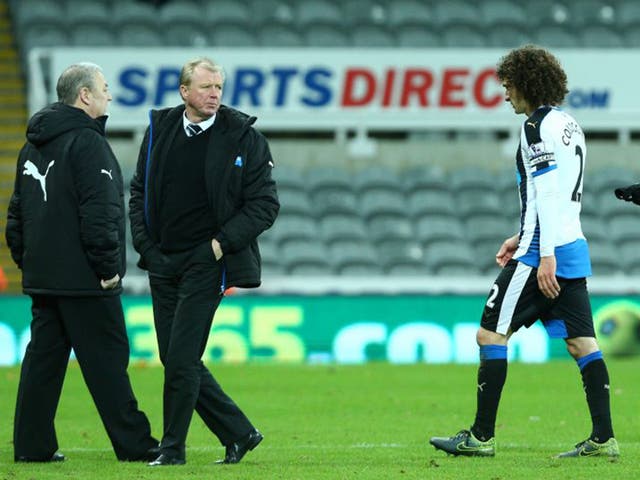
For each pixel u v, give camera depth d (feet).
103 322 90.99
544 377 176.55
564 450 100.48
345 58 254.68
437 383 169.37
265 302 200.95
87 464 89.97
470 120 256.93
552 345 206.39
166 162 87.76
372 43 285.23
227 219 87.45
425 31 289.94
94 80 90.74
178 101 248.32
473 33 290.15
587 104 259.80
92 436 114.62
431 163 269.44
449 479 81.00
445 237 254.27
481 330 90.74
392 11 294.05
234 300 200.34
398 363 199.82
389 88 255.70
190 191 87.30
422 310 204.74
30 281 90.33
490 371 90.27
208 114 87.10
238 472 84.28
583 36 294.05
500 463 88.17
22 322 195.11
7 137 259.19
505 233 259.60
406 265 247.50
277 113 253.44
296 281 220.23
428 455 96.78
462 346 205.16
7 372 181.47
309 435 115.34
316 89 254.27
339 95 255.09
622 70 260.01
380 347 203.72
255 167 87.97
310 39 282.77
